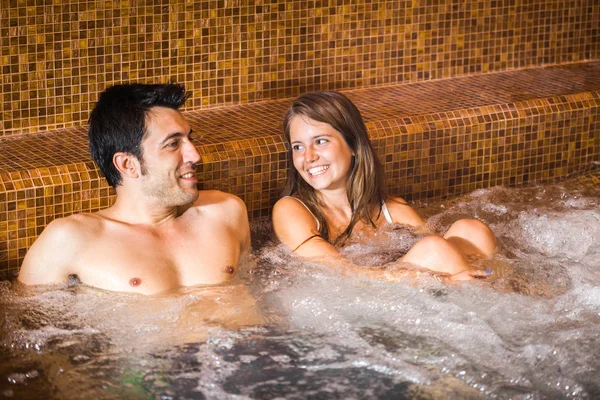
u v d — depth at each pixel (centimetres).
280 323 252
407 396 217
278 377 224
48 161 311
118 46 364
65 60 354
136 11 363
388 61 426
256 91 400
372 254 306
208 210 288
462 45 442
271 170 340
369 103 394
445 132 370
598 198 372
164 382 222
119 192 276
